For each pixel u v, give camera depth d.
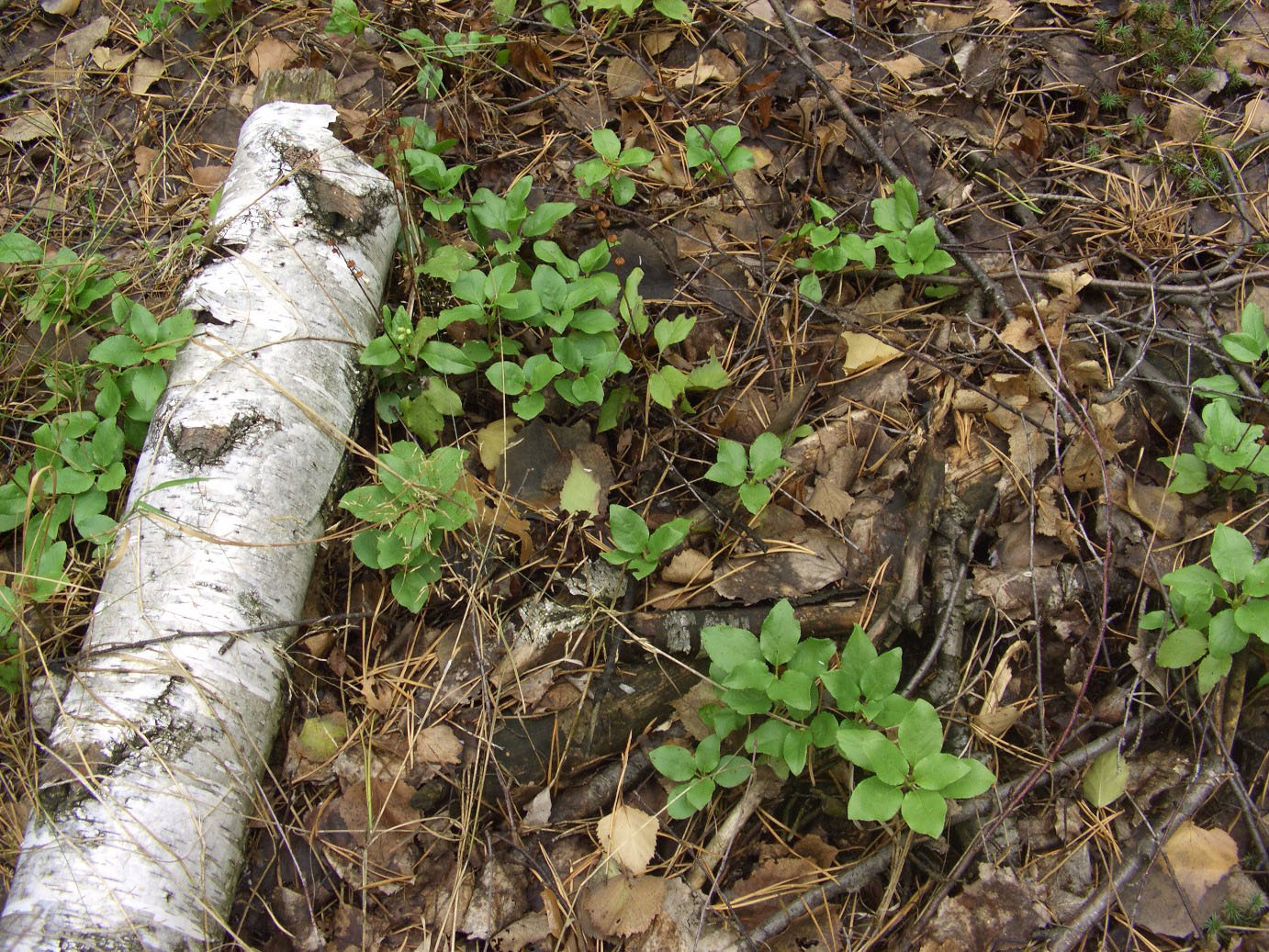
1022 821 0.78
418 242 0.90
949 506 0.83
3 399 0.89
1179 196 0.96
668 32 1.04
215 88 1.04
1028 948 0.74
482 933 0.75
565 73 1.03
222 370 0.80
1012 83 1.01
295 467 0.80
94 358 0.78
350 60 1.04
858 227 0.95
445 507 0.79
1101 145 0.99
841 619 0.80
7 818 0.77
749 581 0.81
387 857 0.77
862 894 0.77
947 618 0.79
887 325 0.91
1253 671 0.80
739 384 0.90
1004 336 0.88
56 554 0.78
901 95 1.01
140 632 0.75
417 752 0.79
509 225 0.89
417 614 0.83
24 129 1.02
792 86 1.01
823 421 0.88
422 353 0.83
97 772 0.71
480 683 0.80
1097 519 0.83
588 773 0.80
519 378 0.84
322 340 0.83
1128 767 0.79
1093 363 0.87
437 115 1.00
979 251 0.93
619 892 0.76
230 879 0.74
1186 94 1.00
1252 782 0.79
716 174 0.96
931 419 0.86
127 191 1.00
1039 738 0.79
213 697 0.74
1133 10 1.02
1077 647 0.80
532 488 0.85
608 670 0.80
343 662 0.82
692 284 0.93
